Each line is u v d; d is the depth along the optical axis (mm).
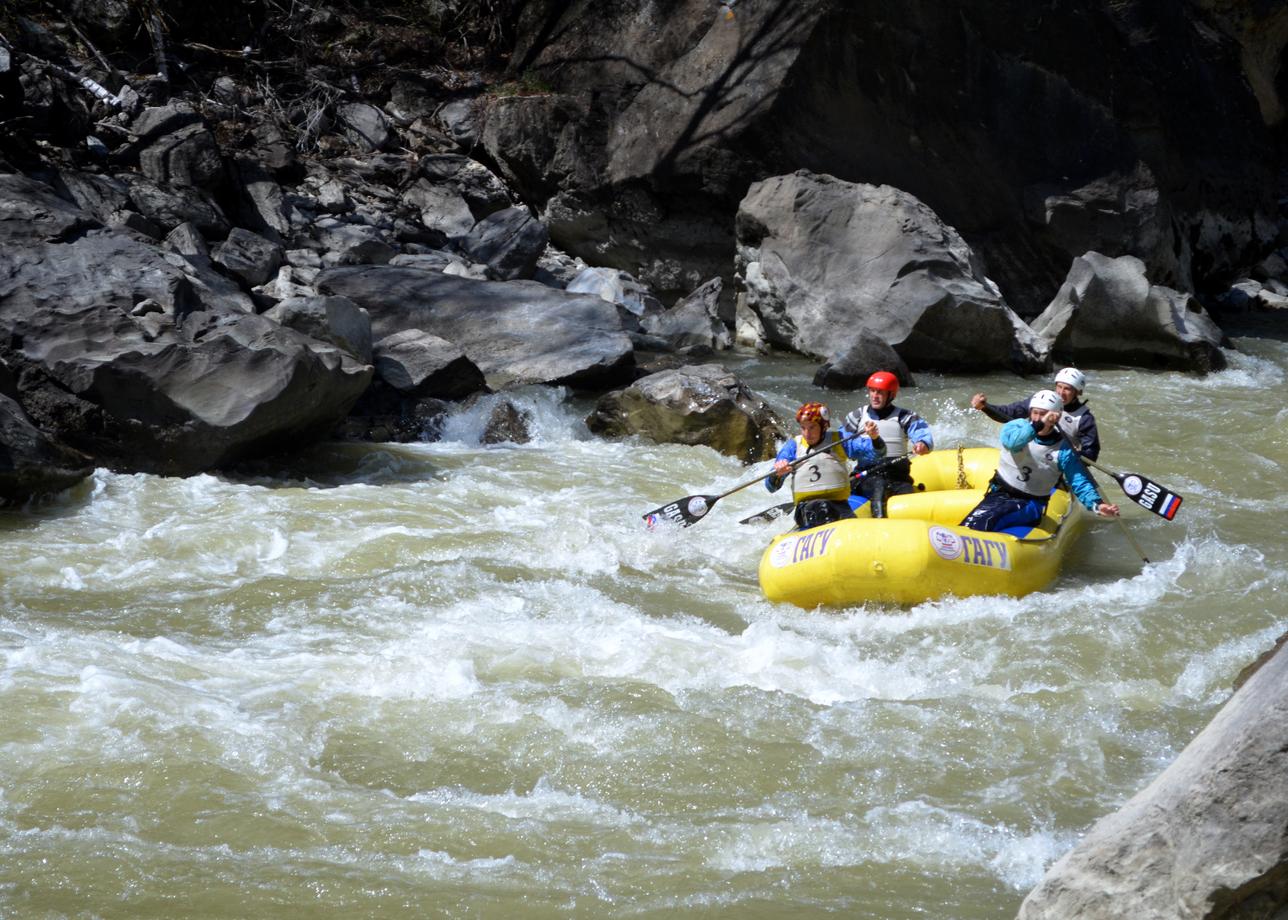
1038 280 46125
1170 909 7965
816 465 21969
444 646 17281
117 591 19484
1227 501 26109
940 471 24828
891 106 45125
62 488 23500
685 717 14977
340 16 51562
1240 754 7789
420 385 31391
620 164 46406
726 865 11906
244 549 21594
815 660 17312
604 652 17344
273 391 25891
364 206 44438
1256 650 17688
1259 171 56531
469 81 50688
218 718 14688
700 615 19719
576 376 34062
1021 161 46281
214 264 35500
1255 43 59875
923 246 39031
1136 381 37562
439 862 11859
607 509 24969
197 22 47688
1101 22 47562
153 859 11703
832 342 39062
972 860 12008
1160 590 20547
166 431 25234
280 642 17531
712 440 29594
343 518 23344
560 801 13188
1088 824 12672
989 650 18047
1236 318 49812
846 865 11898
